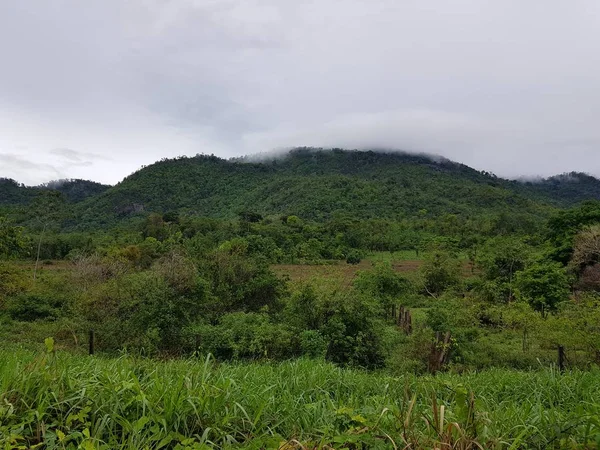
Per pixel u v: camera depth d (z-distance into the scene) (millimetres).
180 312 12977
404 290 24125
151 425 2910
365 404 3973
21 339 14047
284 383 4629
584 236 26984
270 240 45031
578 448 2721
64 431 2848
